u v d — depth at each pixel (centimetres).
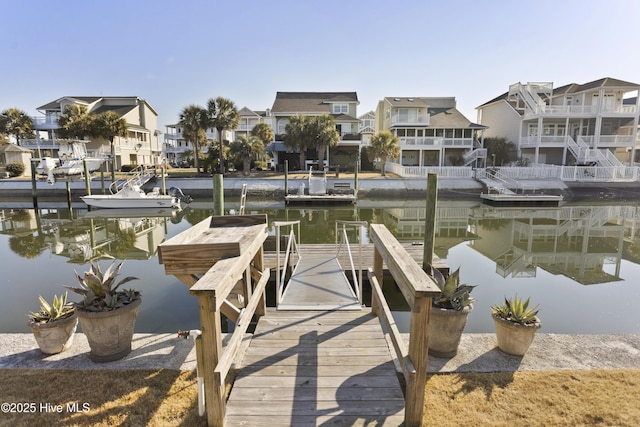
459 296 363
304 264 741
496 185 2438
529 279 796
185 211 2000
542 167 2589
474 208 2061
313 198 2114
